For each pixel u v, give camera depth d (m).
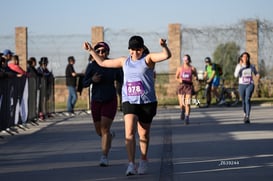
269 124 31.67
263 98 52.53
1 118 27.08
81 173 17.59
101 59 17.33
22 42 53.09
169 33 52.56
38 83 36.50
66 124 34.47
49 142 25.42
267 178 16.28
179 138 25.81
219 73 48.41
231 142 24.09
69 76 42.62
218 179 16.28
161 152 21.58
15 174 17.59
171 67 52.62
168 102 50.91
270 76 53.06
